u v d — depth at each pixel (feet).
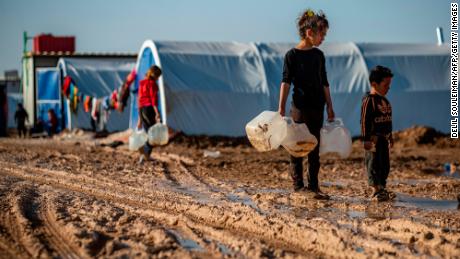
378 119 30.19
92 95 113.60
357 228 23.17
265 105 81.25
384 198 29.91
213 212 25.85
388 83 30.60
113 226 23.45
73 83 108.88
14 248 20.38
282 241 21.71
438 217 25.45
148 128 50.62
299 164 30.78
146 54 84.48
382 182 30.27
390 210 27.22
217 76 81.51
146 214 26.11
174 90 77.77
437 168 48.78
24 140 90.84
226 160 52.90
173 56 81.25
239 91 80.69
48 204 27.81
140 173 42.14
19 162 48.14
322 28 30.45
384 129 30.30
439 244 20.15
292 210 26.91
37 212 26.11
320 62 30.66
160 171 43.62
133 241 20.77
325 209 27.37
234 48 87.51
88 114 109.60
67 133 104.37
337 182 38.78
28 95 133.49
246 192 32.89
